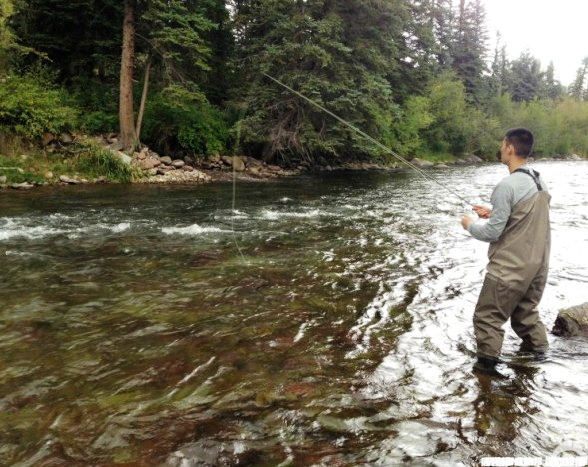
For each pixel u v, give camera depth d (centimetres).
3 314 379
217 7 1955
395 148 2928
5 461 206
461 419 240
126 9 1550
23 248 608
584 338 344
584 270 532
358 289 457
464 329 361
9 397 257
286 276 500
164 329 356
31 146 1411
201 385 274
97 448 216
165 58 1612
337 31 1877
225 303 414
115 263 542
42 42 1719
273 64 1838
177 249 616
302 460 208
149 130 1773
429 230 769
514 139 300
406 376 286
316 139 1906
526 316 319
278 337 344
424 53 2812
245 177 1730
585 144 5994
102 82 1953
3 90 1371
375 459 209
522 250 294
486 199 1209
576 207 1070
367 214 937
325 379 282
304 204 1070
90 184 1351
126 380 279
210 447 217
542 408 251
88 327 357
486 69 5391
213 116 1967
